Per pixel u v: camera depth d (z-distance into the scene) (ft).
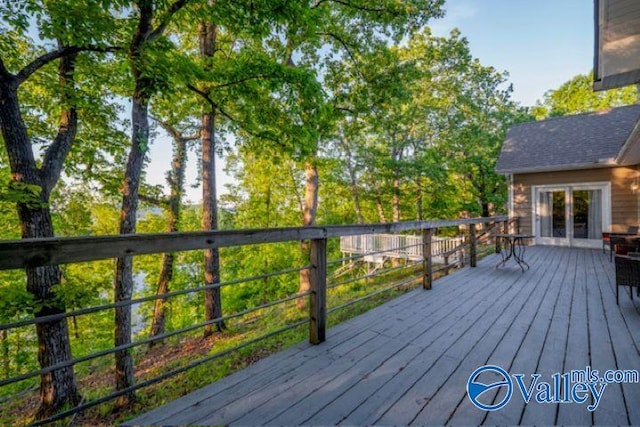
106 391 14.55
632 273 10.89
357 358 7.22
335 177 51.60
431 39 48.57
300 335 11.73
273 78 16.63
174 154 32.24
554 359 7.04
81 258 4.36
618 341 7.95
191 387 9.04
